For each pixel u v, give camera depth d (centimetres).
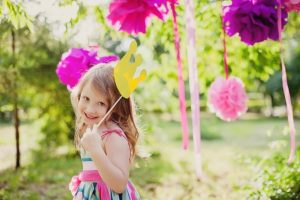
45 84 764
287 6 304
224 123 1895
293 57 1883
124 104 268
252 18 301
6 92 735
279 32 299
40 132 873
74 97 275
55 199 545
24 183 643
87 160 263
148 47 585
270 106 2377
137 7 237
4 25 613
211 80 527
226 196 531
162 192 590
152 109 840
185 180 664
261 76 510
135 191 271
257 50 489
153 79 594
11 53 721
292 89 1955
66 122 853
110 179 239
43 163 827
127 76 251
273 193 406
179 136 1365
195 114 328
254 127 1700
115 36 518
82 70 318
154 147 1020
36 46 743
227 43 496
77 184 276
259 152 952
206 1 469
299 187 408
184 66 562
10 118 852
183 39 505
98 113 258
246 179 632
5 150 1019
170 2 278
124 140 254
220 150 1042
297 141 1104
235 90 353
